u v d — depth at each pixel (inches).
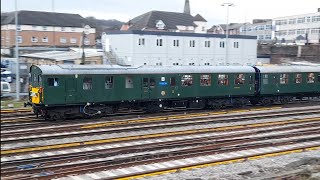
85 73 988.6
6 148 697.6
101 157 645.9
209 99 1186.0
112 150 681.0
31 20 3009.4
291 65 1355.8
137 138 769.6
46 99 948.6
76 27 3206.2
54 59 1982.0
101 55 2133.4
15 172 556.1
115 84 1027.9
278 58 1791.3
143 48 2097.7
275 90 1290.6
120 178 528.1
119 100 1037.2
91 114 1012.5
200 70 1154.7
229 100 1224.8
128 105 1071.0
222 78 1192.2
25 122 948.0
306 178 527.2
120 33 2114.9
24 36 2982.3
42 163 601.3
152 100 1083.9
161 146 700.7
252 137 774.5
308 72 1354.6
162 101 1109.1
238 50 2342.5
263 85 1264.8
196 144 727.1
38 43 3051.2
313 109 1195.3
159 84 1089.4
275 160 634.2
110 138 770.8
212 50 2292.1
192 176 553.0
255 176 542.6
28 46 2977.4
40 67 957.2
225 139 762.2
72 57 2052.2
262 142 737.0
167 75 1099.9
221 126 901.2
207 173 566.6
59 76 959.0
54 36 3115.2
